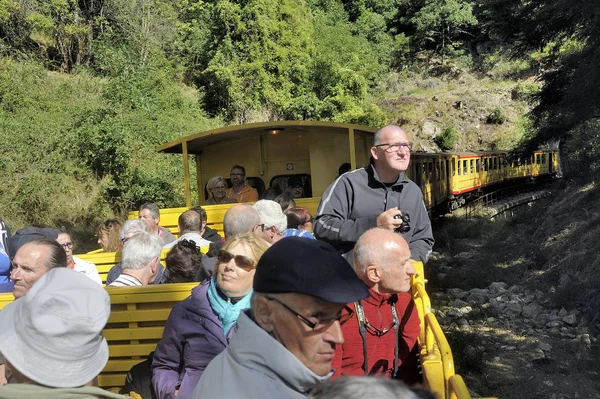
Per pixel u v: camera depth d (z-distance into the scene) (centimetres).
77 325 206
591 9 1487
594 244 1405
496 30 1994
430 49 6075
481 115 5122
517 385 828
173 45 3491
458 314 1196
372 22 5956
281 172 1130
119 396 217
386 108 5197
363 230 434
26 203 1836
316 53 3975
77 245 1784
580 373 875
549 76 1945
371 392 141
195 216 641
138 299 438
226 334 344
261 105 3509
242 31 3509
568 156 2208
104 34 2930
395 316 360
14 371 213
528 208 2522
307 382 193
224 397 190
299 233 533
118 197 2044
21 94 2248
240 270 336
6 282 544
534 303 1255
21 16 2658
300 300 199
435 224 2547
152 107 2569
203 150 1148
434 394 147
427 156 2262
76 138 2094
